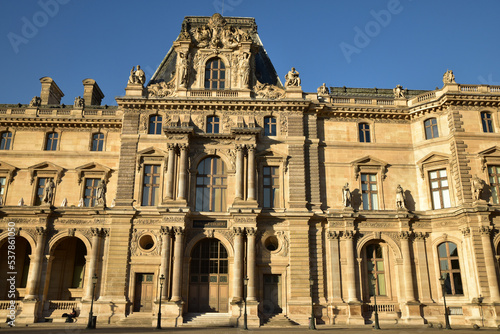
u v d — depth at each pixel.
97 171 53.16
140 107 51.19
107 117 54.59
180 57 53.31
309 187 49.94
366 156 52.03
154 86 52.44
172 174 48.12
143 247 47.62
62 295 49.97
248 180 48.31
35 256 46.25
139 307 45.53
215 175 49.94
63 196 52.44
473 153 49.41
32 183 52.81
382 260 48.97
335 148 52.38
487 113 51.62
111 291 45.03
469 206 47.03
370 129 53.59
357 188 51.09
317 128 52.97
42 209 47.31
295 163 49.97
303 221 47.81
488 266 44.53
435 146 51.28
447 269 47.38
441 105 51.41
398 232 49.00
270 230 47.66
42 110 55.47
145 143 50.19
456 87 51.94
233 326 42.88
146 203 48.81
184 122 50.72
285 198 48.97
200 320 43.59
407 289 46.84
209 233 47.28
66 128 55.06
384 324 44.94
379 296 47.78
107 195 52.53
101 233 47.16
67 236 47.56
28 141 54.41
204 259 47.91
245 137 49.53
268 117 52.00
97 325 42.38
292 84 53.06
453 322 45.19
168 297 44.28
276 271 46.50
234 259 45.59
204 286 47.16
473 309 44.00
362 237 48.69
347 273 46.97
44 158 53.78
